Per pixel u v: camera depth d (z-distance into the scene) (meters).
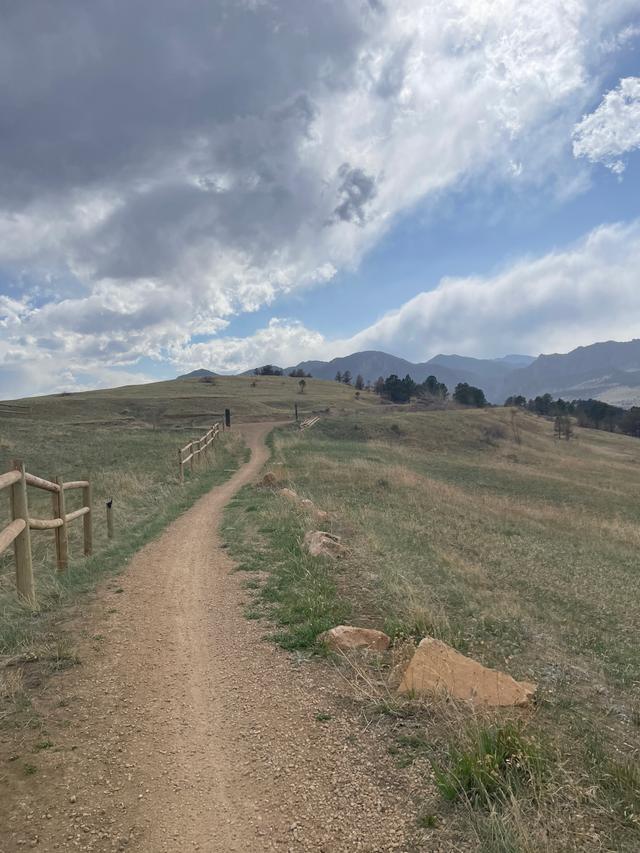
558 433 79.56
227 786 3.08
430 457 37.94
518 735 3.22
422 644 4.48
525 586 9.65
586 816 2.76
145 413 65.69
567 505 26.05
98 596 6.60
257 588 6.94
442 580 8.52
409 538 11.74
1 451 26.11
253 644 5.12
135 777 3.14
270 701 4.04
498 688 4.07
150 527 11.11
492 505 20.36
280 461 23.52
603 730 3.93
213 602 6.42
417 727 3.61
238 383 113.75
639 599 9.76
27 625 5.46
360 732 3.59
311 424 57.25
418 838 2.64
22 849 2.54
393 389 105.38
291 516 11.47
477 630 6.21
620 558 14.38
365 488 18.56
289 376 144.12
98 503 14.09
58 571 7.63
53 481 7.70
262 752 3.40
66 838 2.63
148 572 7.78
